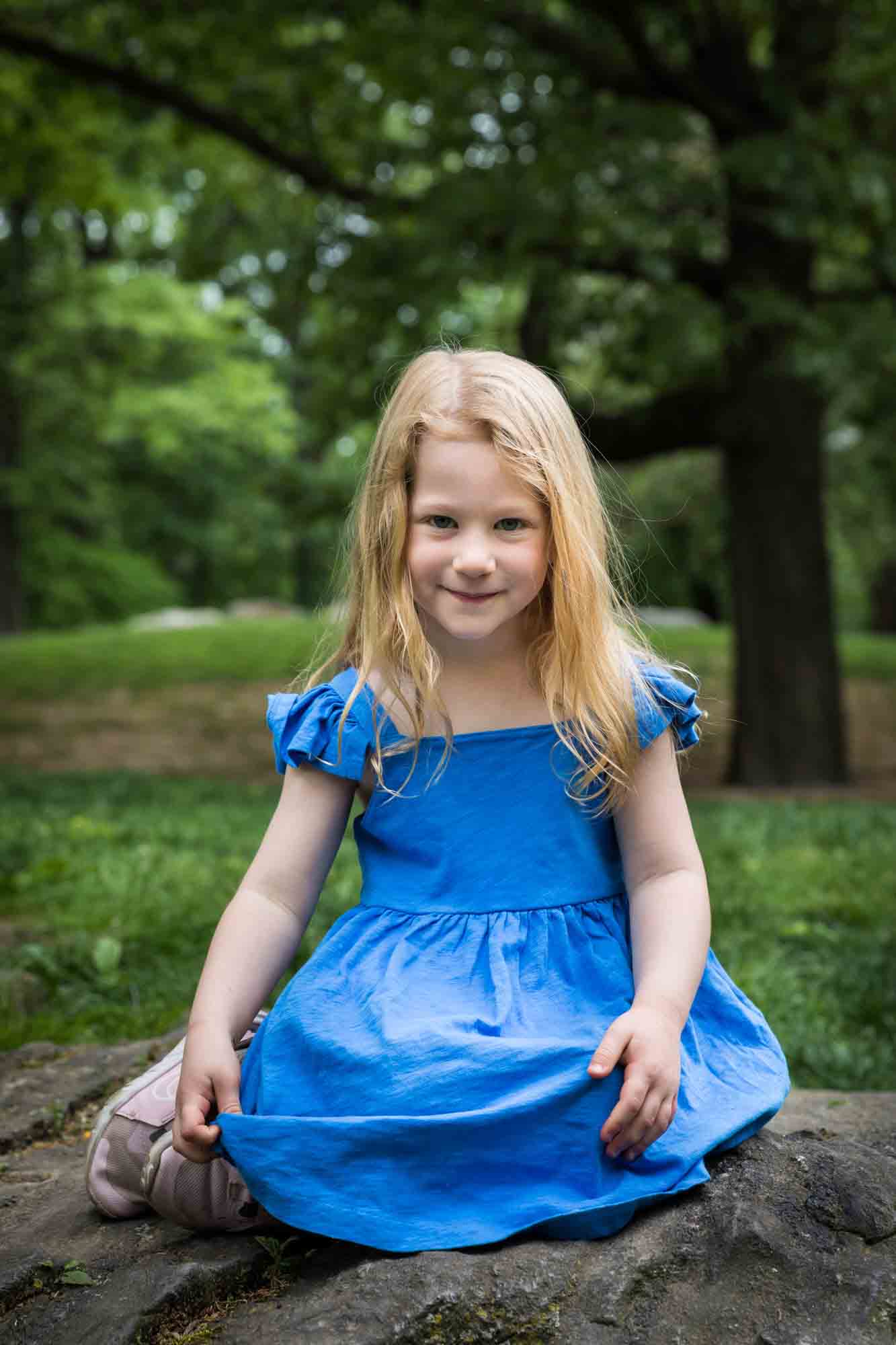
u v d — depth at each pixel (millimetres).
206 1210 2072
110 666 17906
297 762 2148
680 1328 1763
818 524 11758
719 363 12188
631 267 10391
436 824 2119
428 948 2061
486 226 9188
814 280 11797
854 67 10625
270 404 28891
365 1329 1703
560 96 10188
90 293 24203
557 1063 1887
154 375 27812
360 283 10195
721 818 7605
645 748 2139
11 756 13828
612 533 2297
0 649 19500
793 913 4906
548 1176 1900
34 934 4336
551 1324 1751
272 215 13211
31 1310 1893
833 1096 2781
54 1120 2740
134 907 4754
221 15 10703
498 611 2041
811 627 11719
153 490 34125
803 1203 1914
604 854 2168
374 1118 1852
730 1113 2025
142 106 11570
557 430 2104
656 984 1979
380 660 2115
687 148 11523
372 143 11273
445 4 10023
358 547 2178
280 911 2115
